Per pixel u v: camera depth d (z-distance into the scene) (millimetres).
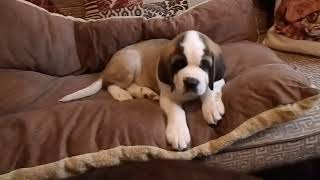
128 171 942
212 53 1164
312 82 1377
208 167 966
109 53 1579
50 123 1154
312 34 1553
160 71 1214
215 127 1151
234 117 1136
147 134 1107
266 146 1155
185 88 1113
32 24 1497
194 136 1133
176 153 1102
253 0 1856
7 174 1047
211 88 1182
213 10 1604
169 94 1219
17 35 1478
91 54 1579
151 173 930
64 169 1070
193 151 1114
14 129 1137
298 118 1186
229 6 1617
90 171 1015
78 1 1688
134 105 1221
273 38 1687
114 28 1561
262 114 1121
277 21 1681
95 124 1145
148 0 1621
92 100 1346
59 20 1560
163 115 1179
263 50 1492
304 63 1531
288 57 1602
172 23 1559
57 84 1494
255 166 1181
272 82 1162
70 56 1569
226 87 1238
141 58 1421
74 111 1203
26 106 1344
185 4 1641
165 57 1188
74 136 1110
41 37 1502
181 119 1146
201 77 1111
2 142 1097
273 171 1252
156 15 1627
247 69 1345
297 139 1163
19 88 1377
